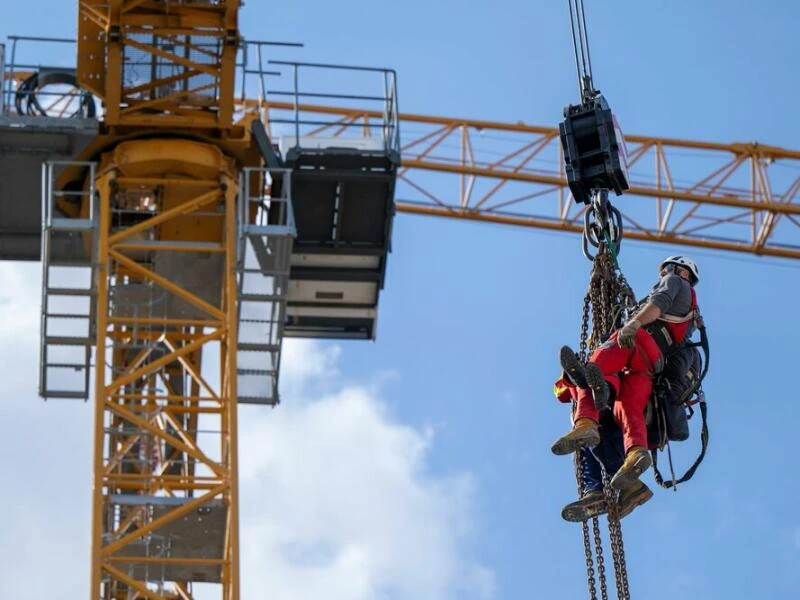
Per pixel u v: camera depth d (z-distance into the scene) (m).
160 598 39.12
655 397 25.06
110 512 41.16
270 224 46.50
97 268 43.00
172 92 45.94
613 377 24.67
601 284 26.27
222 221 45.56
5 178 46.03
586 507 24.84
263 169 44.72
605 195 26.70
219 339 42.72
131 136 45.31
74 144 45.31
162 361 42.28
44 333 43.44
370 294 48.97
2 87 46.03
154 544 41.34
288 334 50.22
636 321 24.61
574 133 27.20
